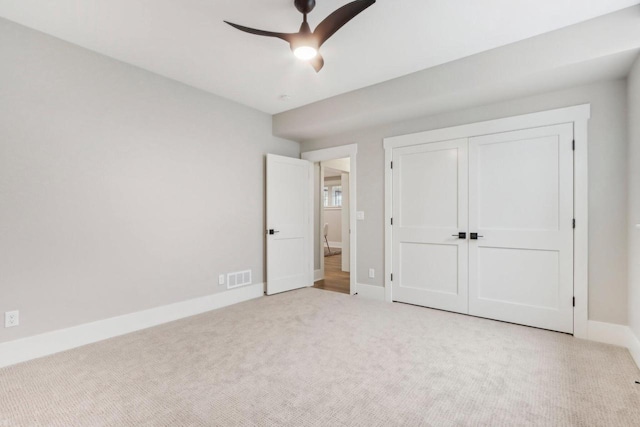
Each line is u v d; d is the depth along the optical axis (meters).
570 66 2.46
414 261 3.82
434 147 3.65
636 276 2.36
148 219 3.13
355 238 4.30
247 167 4.19
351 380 2.05
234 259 3.98
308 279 4.89
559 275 2.92
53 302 2.52
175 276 3.35
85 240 2.70
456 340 2.71
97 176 2.78
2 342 2.28
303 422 1.63
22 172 2.38
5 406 1.78
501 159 3.23
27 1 2.10
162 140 3.25
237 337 2.79
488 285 3.30
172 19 2.31
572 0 2.12
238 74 3.24
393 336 2.79
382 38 2.56
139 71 3.07
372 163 4.16
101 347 2.60
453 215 3.53
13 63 2.35
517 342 2.67
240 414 1.70
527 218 3.08
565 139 2.89
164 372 2.16
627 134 2.59
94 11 2.21
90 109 2.74
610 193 2.69
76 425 1.62
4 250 2.30
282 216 4.49
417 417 1.67
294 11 2.21
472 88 2.88
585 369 2.18
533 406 1.76
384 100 3.44
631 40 2.21
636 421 1.63
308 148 4.90
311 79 3.37
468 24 2.38
